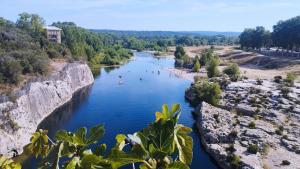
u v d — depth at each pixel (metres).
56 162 5.98
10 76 71.88
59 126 69.44
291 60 153.38
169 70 157.38
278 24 184.12
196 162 54.94
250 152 54.75
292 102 83.44
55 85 88.19
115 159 5.69
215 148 56.72
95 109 82.69
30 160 51.19
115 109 82.50
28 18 169.25
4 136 52.00
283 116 74.25
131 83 120.81
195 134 68.19
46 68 92.88
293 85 101.88
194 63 165.12
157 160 5.85
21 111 63.59
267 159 52.56
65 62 114.00
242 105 81.88
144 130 6.16
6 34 102.56
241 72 138.62
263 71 144.38
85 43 183.62
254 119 72.00
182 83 123.31
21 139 57.28
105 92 103.75
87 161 5.68
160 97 98.19
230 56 197.62
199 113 77.25
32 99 71.75
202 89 90.00
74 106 85.94
